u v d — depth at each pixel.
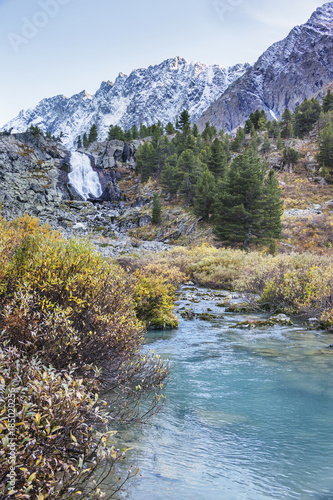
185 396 4.96
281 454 3.44
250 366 6.46
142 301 9.96
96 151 110.44
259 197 48.09
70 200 83.31
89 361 4.30
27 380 2.45
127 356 4.86
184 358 7.02
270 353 7.39
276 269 14.87
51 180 81.00
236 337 9.05
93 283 4.85
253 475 3.05
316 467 3.20
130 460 3.18
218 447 3.55
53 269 4.75
